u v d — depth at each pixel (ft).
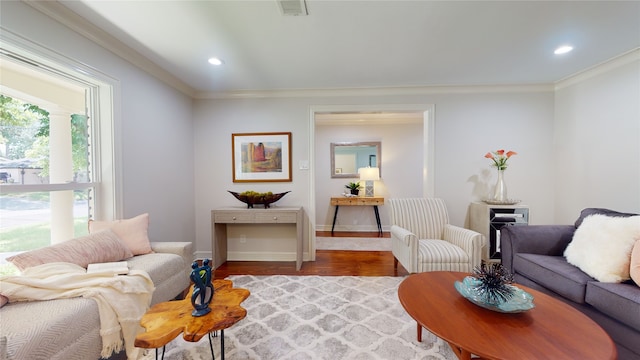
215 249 10.40
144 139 8.45
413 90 11.00
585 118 9.34
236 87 11.02
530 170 10.82
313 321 6.48
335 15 5.98
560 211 10.42
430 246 8.46
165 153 9.53
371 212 17.22
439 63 8.68
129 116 7.80
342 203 16.03
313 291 8.20
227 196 11.66
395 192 17.04
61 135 6.57
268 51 7.76
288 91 11.33
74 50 6.13
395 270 10.09
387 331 6.05
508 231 7.58
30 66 5.80
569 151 10.00
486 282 4.66
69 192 6.68
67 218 6.64
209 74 9.53
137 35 6.80
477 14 5.98
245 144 11.55
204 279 4.33
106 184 7.25
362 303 7.41
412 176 16.97
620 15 6.00
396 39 7.11
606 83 8.63
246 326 6.26
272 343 5.61
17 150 5.77
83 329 4.21
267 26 6.43
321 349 5.42
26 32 5.20
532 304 4.38
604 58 8.23
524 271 6.91
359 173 16.94
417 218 9.83
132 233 6.95
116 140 7.31
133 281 5.21
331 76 9.79
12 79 5.71
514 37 7.01
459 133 10.98
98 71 6.75
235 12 5.83
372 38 7.05
